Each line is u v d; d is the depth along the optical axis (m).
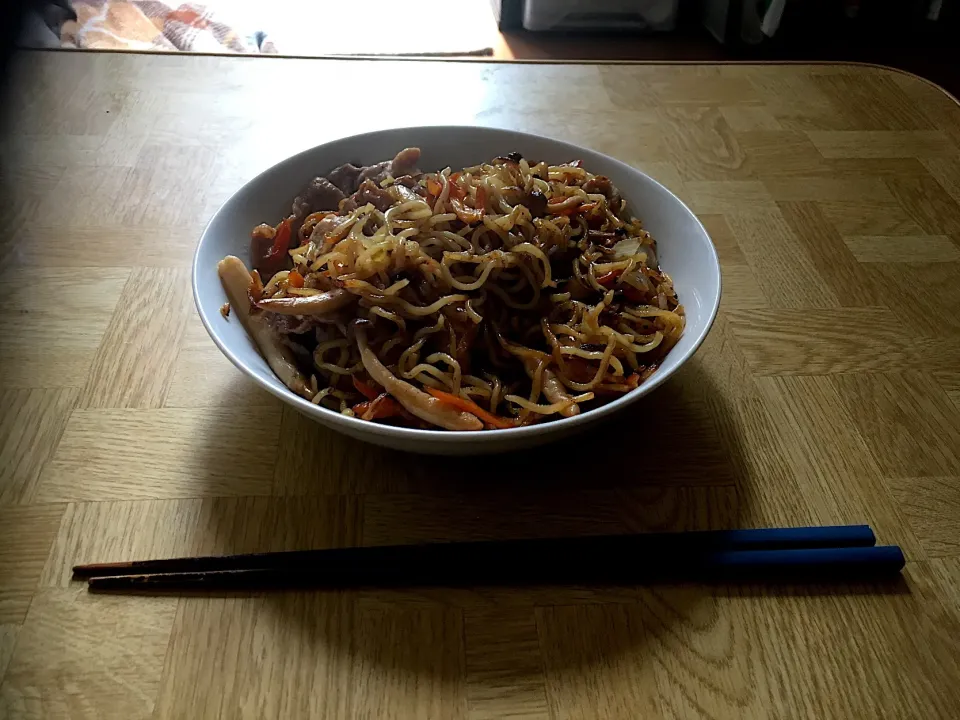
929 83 0.48
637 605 0.22
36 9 0.66
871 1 0.84
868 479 0.26
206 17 0.78
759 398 0.28
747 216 0.37
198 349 0.29
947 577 0.23
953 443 0.27
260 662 0.20
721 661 0.21
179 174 0.37
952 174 0.40
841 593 0.23
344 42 0.78
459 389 0.26
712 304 0.26
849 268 0.34
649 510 0.24
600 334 0.27
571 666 0.21
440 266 0.26
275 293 0.27
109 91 0.43
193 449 0.25
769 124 0.44
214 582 0.22
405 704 0.20
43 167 0.37
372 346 0.26
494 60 0.48
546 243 0.28
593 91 0.46
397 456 0.26
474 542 0.23
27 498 0.24
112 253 0.33
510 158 0.31
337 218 0.28
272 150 0.39
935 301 0.33
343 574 0.22
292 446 0.26
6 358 0.28
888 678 0.21
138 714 0.19
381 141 0.32
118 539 0.23
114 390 0.27
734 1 0.79
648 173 0.39
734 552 0.23
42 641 0.20
